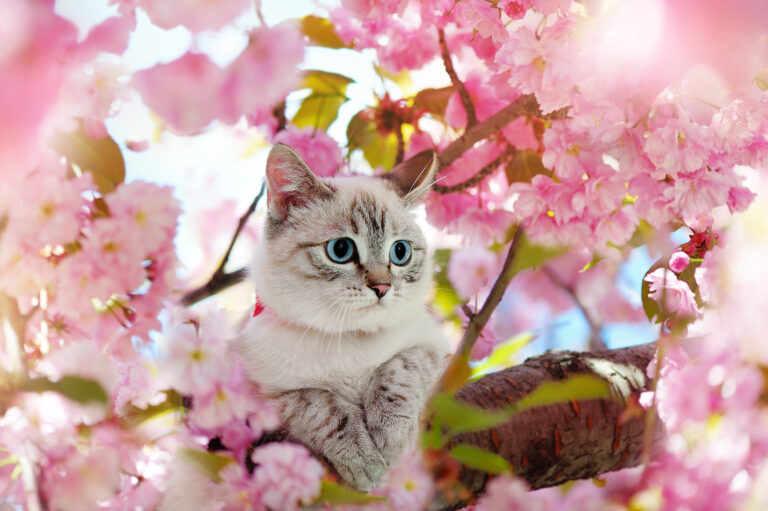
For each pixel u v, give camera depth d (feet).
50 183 2.19
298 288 2.59
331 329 2.57
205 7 2.10
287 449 2.26
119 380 2.31
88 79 2.21
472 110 2.77
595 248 2.58
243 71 2.13
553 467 2.60
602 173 2.48
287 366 2.52
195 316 2.40
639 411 2.52
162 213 2.27
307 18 2.77
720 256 2.51
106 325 2.32
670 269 2.51
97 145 2.29
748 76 2.31
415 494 2.28
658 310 2.52
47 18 1.99
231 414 2.31
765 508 2.61
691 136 2.36
